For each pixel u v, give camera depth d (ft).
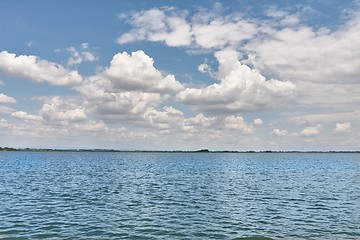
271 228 83.35
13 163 431.43
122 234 76.69
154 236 75.36
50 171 283.59
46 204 115.44
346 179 216.95
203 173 274.36
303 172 288.51
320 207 111.86
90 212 101.81
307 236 76.33
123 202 121.39
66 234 76.23
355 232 79.82
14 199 125.70
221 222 89.35
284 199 129.08
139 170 311.27
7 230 79.20
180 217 95.45
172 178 224.33
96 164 428.15
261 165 428.56
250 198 131.75
